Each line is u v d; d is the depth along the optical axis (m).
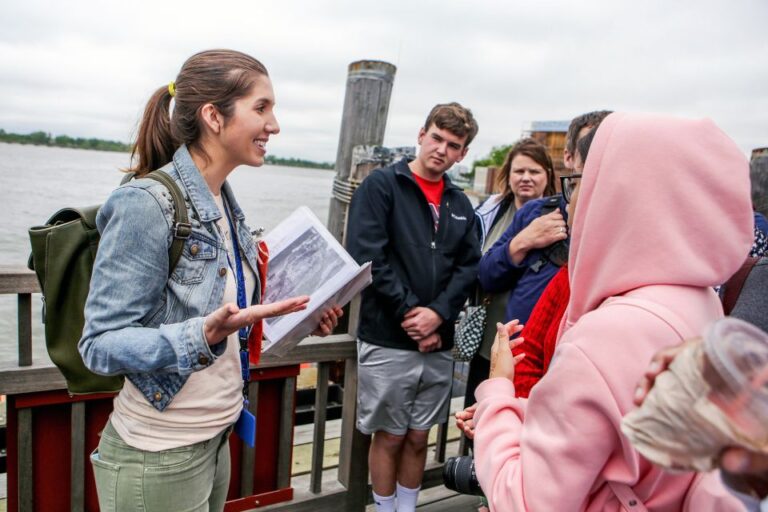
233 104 1.17
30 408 1.68
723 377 0.48
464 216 2.31
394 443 2.19
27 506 1.71
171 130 1.24
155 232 1.10
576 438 0.77
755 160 2.74
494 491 0.90
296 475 2.62
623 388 0.74
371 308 2.14
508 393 1.08
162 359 1.05
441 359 2.24
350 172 3.00
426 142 2.25
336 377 3.57
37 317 6.72
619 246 0.84
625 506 0.79
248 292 1.37
